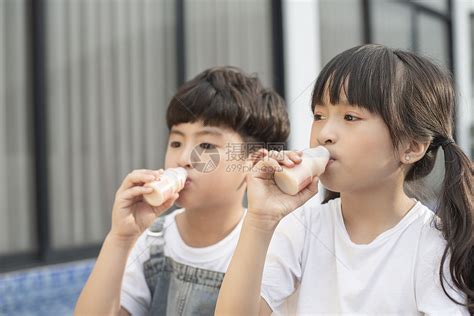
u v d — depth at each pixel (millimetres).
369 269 707
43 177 2412
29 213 2416
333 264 738
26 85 2402
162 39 2838
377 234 727
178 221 929
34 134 2410
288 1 3215
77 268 2451
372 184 684
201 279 851
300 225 766
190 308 835
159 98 2812
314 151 668
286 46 3203
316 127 708
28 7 2398
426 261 691
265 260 717
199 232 875
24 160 2400
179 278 867
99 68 2619
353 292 703
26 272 2295
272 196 667
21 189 2395
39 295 2250
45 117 2428
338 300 718
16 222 2381
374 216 725
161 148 2797
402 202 734
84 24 2568
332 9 3533
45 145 2426
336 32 3555
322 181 695
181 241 895
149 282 899
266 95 926
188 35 2924
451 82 786
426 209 744
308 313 723
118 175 2684
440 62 788
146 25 2777
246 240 664
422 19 4605
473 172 759
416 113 686
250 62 3172
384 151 668
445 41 4949
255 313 656
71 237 2531
